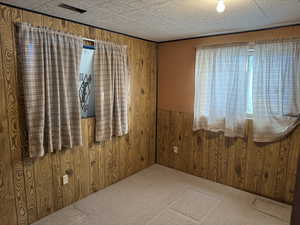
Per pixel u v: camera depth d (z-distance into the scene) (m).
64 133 2.39
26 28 2.00
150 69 3.67
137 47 3.34
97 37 2.70
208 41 3.15
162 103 3.82
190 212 2.50
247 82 2.80
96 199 2.76
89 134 2.76
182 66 3.47
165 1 1.80
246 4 1.85
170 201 2.73
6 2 1.84
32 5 1.91
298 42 2.42
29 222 2.26
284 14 2.12
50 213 2.43
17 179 2.12
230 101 2.92
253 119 2.80
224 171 3.18
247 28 2.68
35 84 2.10
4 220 2.07
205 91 3.18
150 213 2.48
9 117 2.01
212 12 2.08
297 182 0.75
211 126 3.14
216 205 2.65
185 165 3.62
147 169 3.76
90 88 2.72
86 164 2.77
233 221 2.35
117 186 3.12
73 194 2.65
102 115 2.79
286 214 2.48
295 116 2.52
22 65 2.02
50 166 2.38
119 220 2.34
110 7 1.96
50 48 2.19
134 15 2.19
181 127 3.60
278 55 2.55
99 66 2.71
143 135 3.69
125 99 3.09
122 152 3.30
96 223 2.29
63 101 2.33
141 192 2.95
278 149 2.68
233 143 3.04
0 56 1.90
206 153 3.34
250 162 2.92
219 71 3.00
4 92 1.96
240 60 2.81
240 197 2.85
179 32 2.94
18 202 2.15
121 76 2.99
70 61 2.38
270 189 2.80
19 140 2.10
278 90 2.59
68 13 2.13
